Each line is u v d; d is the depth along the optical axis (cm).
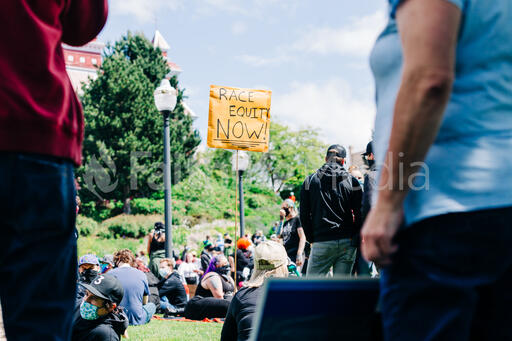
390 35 132
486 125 121
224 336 365
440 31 112
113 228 3853
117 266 846
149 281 973
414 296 117
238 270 1174
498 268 116
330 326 133
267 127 994
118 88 3988
